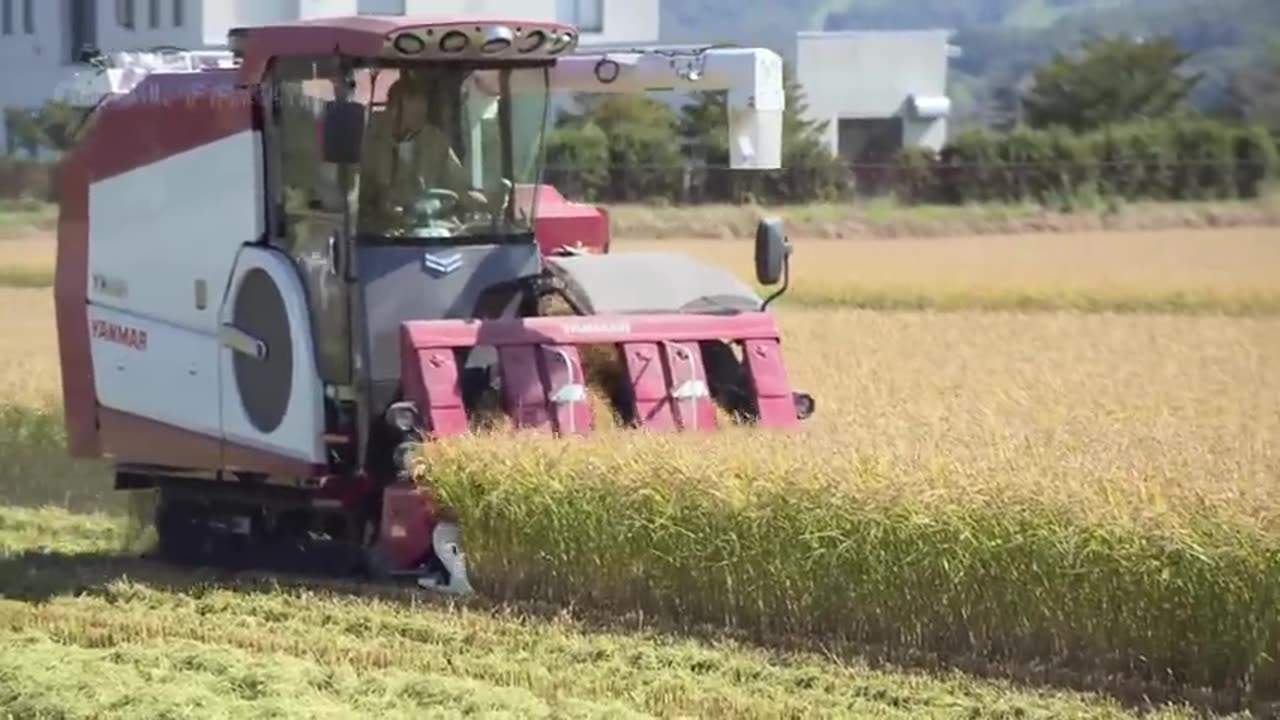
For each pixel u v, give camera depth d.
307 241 39.72
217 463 41.75
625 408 39.88
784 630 34.50
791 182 131.75
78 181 44.91
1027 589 32.06
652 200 125.69
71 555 44.09
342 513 40.44
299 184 39.88
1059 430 40.50
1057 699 30.39
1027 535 31.77
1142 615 31.22
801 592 34.16
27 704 30.36
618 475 35.53
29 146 131.25
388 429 39.12
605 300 40.06
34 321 82.19
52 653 33.25
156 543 45.88
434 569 38.44
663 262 41.62
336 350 39.16
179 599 38.28
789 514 33.84
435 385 37.91
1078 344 70.25
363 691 30.73
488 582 37.56
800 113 146.25
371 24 38.47
